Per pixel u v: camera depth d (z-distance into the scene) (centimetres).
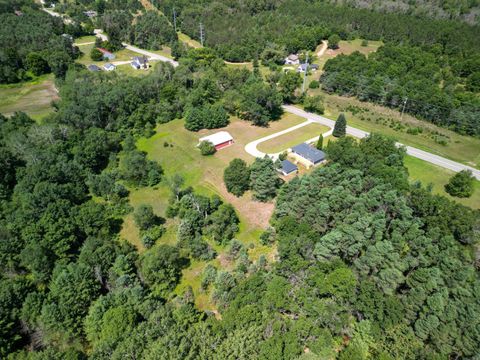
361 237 4728
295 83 10581
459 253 4631
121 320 3991
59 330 4144
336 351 3962
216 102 10475
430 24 15188
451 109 9244
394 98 10150
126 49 16162
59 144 7631
